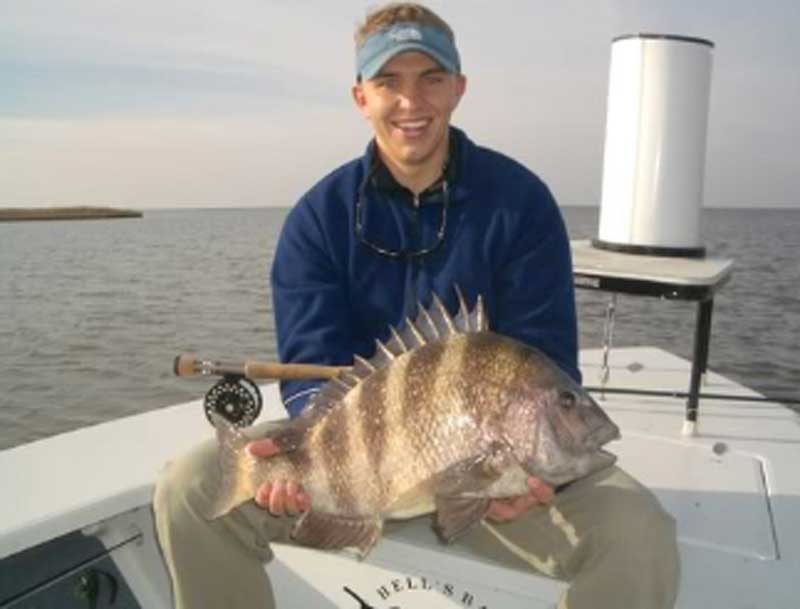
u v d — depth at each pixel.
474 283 2.64
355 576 2.50
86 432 3.19
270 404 3.67
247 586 2.30
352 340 2.80
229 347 13.80
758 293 17.53
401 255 2.68
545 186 2.69
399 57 2.48
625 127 3.77
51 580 2.54
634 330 12.08
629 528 2.04
